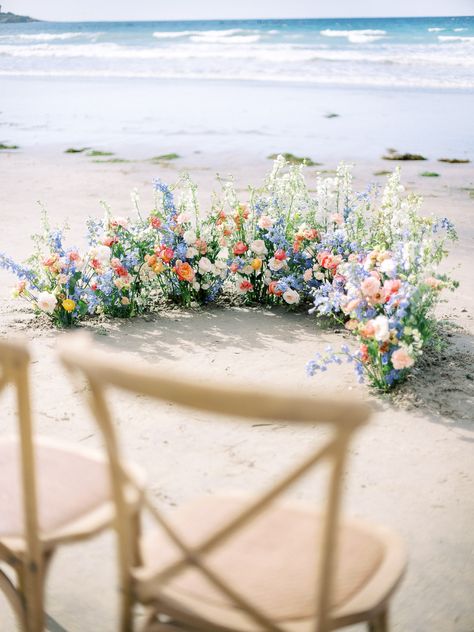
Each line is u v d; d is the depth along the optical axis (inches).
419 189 373.4
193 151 496.1
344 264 160.1
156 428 138.7
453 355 169.0
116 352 172.4
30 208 324.8
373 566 62.5
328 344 178.7
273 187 221.5
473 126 580.1
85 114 695.1
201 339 181.6
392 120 618.8
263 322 193.8
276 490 51.6
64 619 91.7
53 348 175.3
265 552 64.4
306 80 957.2
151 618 61.6
